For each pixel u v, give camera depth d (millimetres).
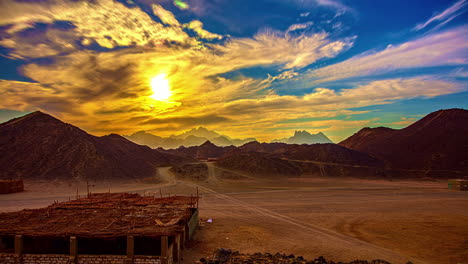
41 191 65625
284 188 73500
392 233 31000
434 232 31453
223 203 50188
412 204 49719
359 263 20312
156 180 90750
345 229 32625
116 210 27703
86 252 21031
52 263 18719
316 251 24844
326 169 110750
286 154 135250
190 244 25766
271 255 21891
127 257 18719
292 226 33812
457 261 22828
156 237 19328
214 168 113625
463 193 64188
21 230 19938
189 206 30594
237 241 27312
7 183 61438
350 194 62219
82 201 32594
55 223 22297
